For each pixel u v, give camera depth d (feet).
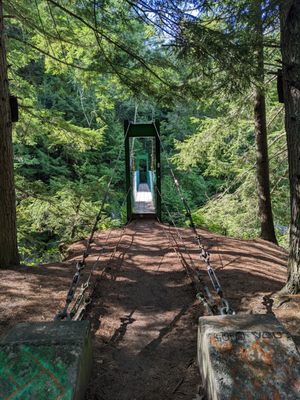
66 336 7.72
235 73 17.78
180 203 79.87
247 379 6.66
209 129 33.37
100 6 20.83
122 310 13.25
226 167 35.81
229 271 16.92
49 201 31.07
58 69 28.86
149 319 12.54
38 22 26.00
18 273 16.66
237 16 16.10
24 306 13.17
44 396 6.49
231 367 6.86
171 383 8.96
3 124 17.37
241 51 16.96
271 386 6.55
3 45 17.48
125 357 10.16
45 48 27.96
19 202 32.04
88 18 22.88
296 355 7.00
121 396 8.49
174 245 22.54
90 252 21.17
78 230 34.30
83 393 7.86
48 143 40.40
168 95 22.45
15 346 7.28
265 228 29.19
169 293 14.80
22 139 33.73
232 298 13.64
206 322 8.20
